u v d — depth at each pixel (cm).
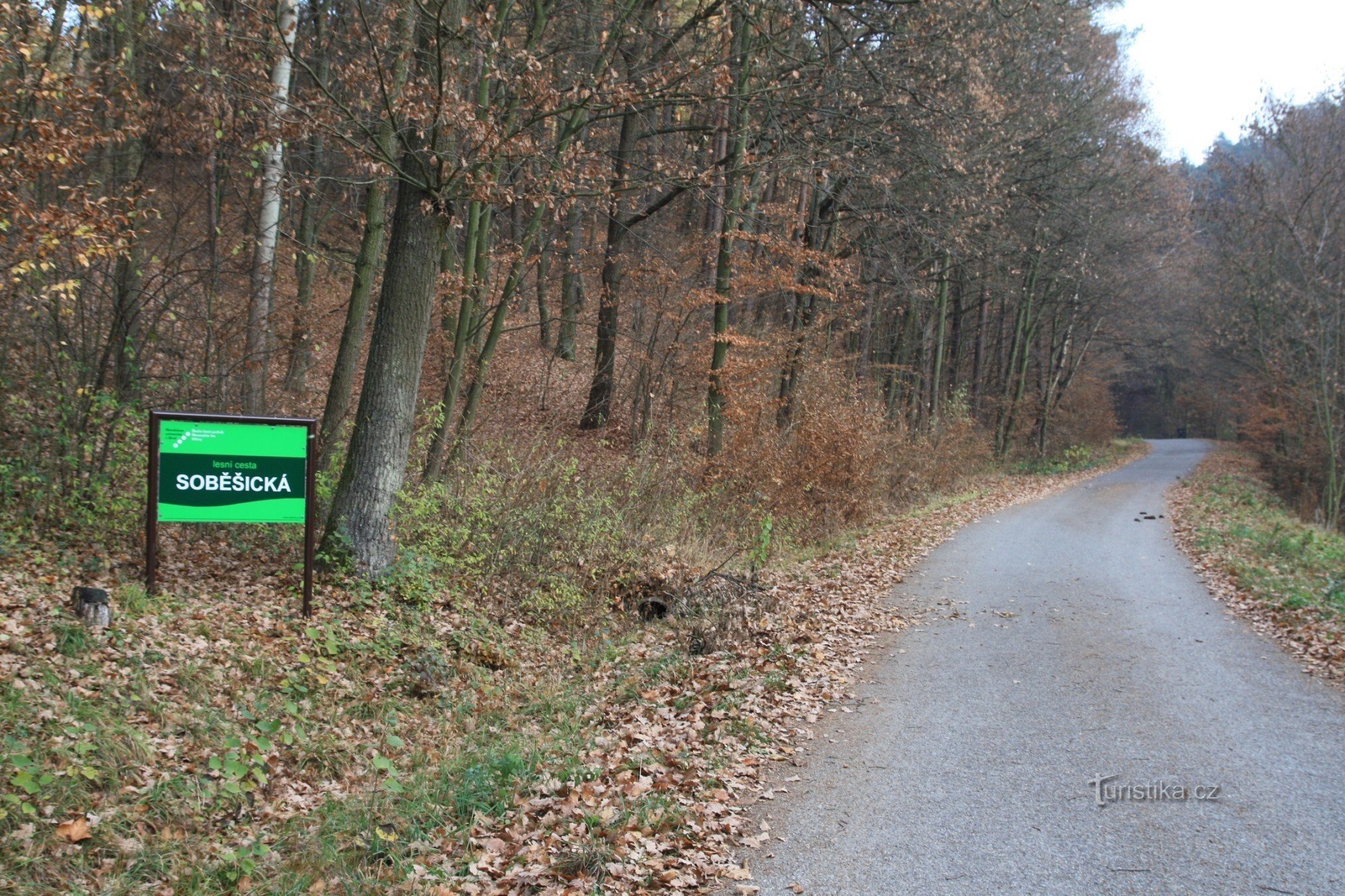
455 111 910
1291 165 3002
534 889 448
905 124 1712
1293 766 600
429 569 1018
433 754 668
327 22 1227
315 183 1235
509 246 1445
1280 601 1138
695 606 1097
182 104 1020
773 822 526
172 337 1119
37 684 572
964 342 3944
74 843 452
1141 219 3300
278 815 543
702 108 1808
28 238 677
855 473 1897
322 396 1568
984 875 456
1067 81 2611
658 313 1881
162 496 793
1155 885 443
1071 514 2303
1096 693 773
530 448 1319
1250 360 3766
